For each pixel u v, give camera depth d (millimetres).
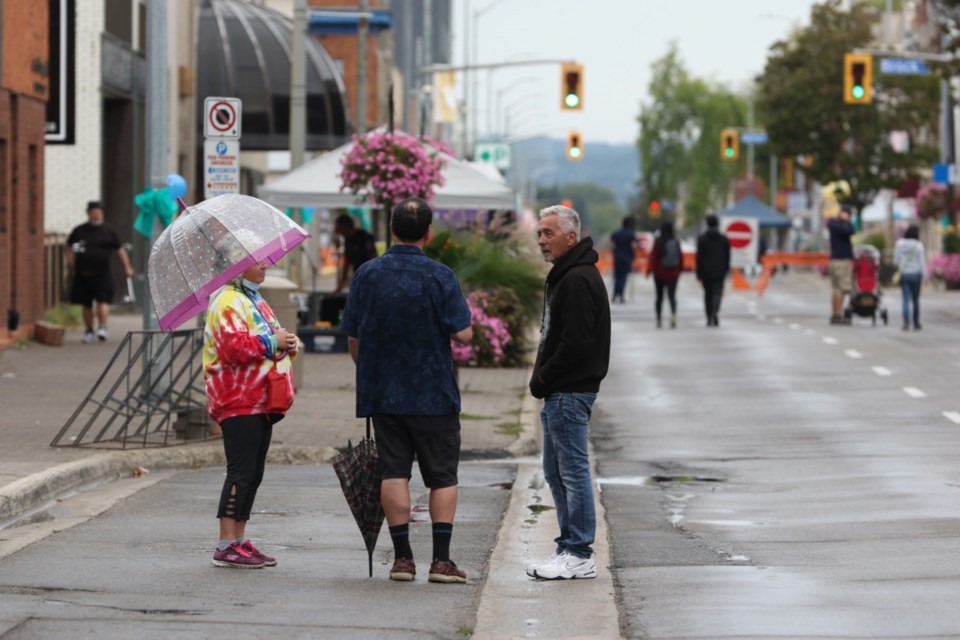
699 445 46875
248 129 113312
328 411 50750
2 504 31797
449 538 26594
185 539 30172
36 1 72500
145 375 42656
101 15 95000
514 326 71062
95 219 74812
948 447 44562
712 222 96500
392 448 26344
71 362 64375
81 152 95688
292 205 70062
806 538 30969
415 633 22688
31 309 73625
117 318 93562
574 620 23797
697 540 30984
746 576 27078
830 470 40781
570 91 118875
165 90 49562
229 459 27594
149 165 49375
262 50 114250
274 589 25656
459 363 69312
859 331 91188
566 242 27328
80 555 28281
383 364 26172
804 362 71875
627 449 46312
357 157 66688
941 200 182000
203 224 27547
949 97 167500
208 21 115000
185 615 23500
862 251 97125
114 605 24094
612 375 67812
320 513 33781
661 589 26109
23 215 71938
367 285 26297
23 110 71562
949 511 33500
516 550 30000
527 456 46000
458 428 26594
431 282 26188
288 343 27734
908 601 24656
